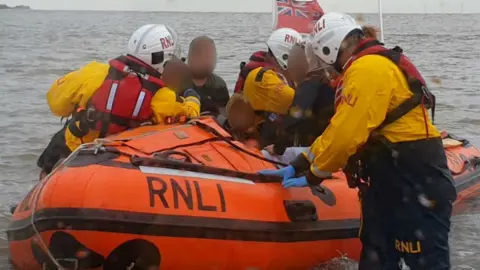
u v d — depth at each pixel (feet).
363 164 11.98
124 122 14.23
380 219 11.93
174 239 11.78
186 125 14.26
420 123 11.51
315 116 14.93
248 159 13.93
